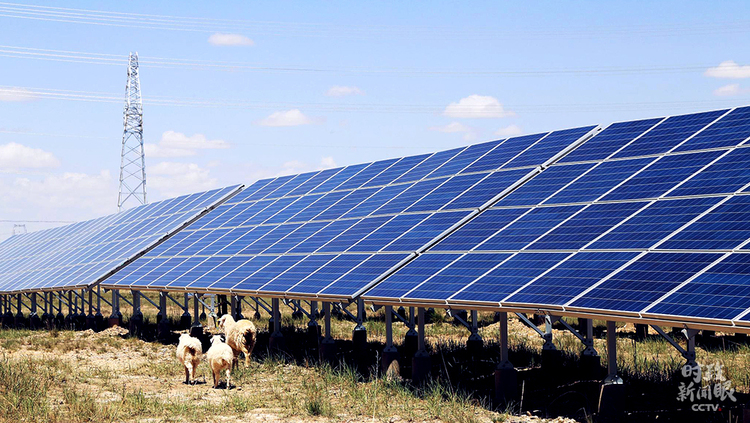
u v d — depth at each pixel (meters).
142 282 32.56
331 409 17.53
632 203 18.36
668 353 26.45
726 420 15.98
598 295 14.93
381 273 21.23
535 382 21.12
